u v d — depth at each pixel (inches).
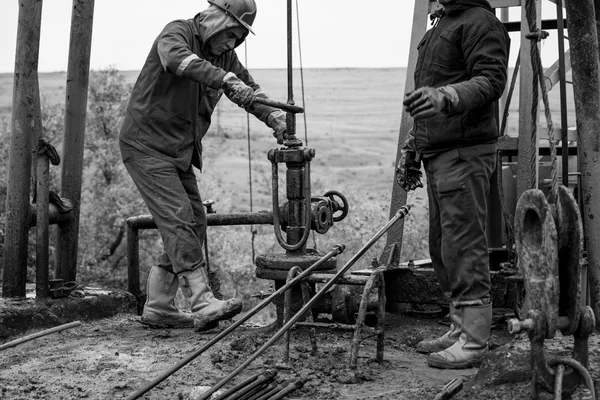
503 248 290.0
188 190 267.6
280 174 1077.1
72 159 306.7
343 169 1769.2
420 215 711.1
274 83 2642.7
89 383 208.1
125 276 677.9
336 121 2288.4
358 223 700.0
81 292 295.4
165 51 245.4
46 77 1851.6
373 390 192.4
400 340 243.1
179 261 253.3
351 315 243.6
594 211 214.1
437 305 278.4
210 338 253.0
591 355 173.9
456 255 209.5
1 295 287.0
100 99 746.8
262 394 182.5
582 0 211.3
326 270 248.2
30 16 285.7
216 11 256.4
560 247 162.7
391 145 2064.5
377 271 210.5
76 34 307.6
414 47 289.9
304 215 254.2
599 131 213.5
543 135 313.6
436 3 288.2
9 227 284.5
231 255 714.2
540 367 163.2
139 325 282.0
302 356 219.5
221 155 1694.1
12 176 284.8
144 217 311.7
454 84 189.9
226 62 268.8
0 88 1633.9
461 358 209.3
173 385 203.2
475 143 207.8
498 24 203.0
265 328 255.6
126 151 259.1
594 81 213.0
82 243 693.3
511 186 312.5
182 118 258.4
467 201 207.0
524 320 162.4
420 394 182.9
